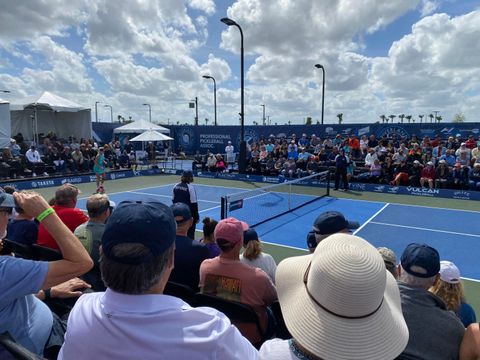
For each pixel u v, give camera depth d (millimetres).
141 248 1260
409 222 11172
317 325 1316
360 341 1271
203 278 3361
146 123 26109
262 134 27984
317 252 1413
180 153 31656
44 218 1938
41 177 17641
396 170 16672
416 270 2354
